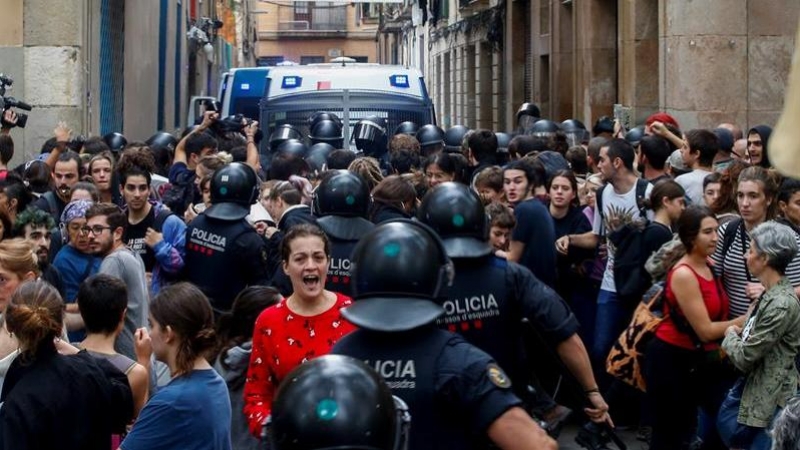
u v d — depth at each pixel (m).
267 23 81.88
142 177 9.11
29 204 8.86
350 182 7.50
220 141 14.01
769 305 7.02
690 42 16.81
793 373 7.16
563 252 9.61
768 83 16.81
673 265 8.09
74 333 7.73
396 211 8.45
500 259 5.61
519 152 11.65
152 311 5.47
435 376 4.26
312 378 3.39
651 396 8.07
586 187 10.32
